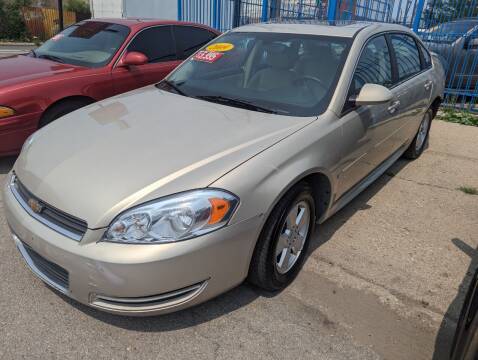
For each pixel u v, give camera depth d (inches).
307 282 111.4
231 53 142.6
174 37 220.8
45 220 87.5
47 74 173.2
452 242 135.3
